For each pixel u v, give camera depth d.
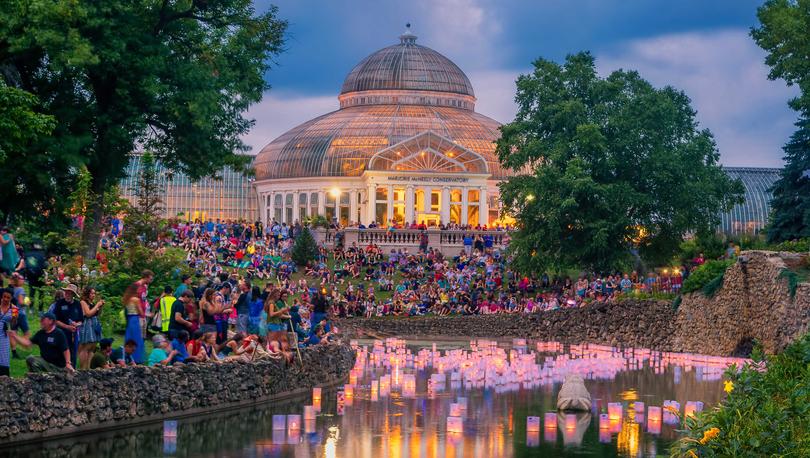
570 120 82.00
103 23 47.31
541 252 81.00
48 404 26.78
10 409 25.81
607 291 75.31
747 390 20.70
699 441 19.16
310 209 147.38
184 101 51.50
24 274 39.50
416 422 31.69
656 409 32.22
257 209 156.50
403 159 133.38
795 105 70.75
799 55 70.25
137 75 49.56
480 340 72.25
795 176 71.75
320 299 46.75
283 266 91.75
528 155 82.12
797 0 71.00
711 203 82.31
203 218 154.75
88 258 49.06
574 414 33.84
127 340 31.09
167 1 52.00
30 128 40.72
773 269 48.06
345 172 145.50
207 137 54.31
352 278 93.62
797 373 23.08
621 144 80.38
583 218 79.56
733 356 53.09
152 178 57.44
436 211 133.88
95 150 50.50
